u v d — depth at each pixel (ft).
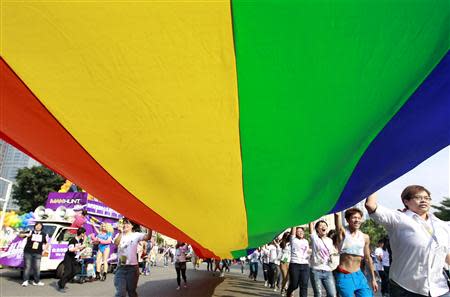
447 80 7.47
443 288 9.96
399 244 10.48
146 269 54.70
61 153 9.83
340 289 15.10
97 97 7.47
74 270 32.14
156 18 6.03
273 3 5.72
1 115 8.73
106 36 6.35
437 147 9.11
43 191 124.77
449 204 117.60
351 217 15.64
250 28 6.12
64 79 7.17
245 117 7.61
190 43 6.37
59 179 126.21
